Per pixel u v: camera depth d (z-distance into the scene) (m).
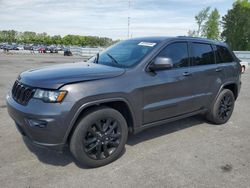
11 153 3.71
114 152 3.51
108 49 4.65
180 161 3.62
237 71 5.43
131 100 3.51
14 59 23.75
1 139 4.19
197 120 5.47
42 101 2.99
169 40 4.14
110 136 3.44
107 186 2.98
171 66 3.72
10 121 5.09
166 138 4.45
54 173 3.23
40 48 51.81
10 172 3.22
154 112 3.87
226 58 5.24
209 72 4.68
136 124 3.70
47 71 3.47
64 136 3.04
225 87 5.35
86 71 3.38
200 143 4.27
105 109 3.33
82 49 38.56
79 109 3.05
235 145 4.23
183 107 4.31
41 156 3.65
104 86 3.24
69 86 3.02
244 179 3.19
